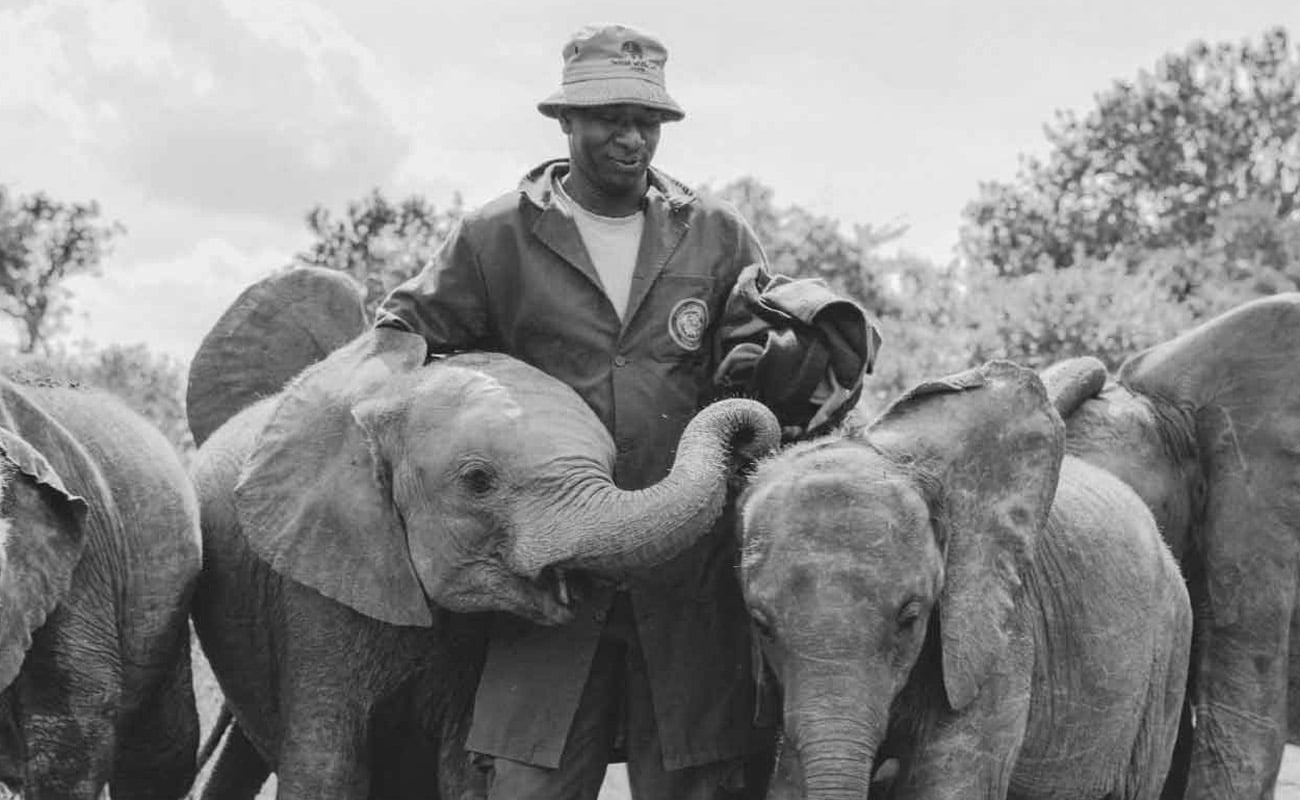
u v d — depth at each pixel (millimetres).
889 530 7469
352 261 26172
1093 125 49188
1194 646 10391
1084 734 8531
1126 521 8891
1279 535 10266
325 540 8422
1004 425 7902
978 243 49250
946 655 7672
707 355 8422
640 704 8258
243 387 10211
